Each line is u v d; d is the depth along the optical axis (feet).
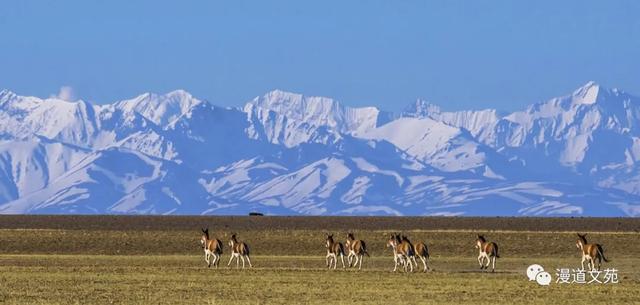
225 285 248.93
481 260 295.48
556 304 217.56
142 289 240.12
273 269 293.64
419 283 254.88
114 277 266.98
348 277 269.44
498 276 275.80
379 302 217.77
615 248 380.58
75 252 374.22
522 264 320.09
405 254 289.53
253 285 248.93
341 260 328.90
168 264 317.01
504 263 323.57
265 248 381.60
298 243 393.09
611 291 240.94
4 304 213.25
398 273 282.97
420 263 323.37
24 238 402.72
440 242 392.47
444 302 218.79
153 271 285.43
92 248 383.04
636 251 373.61
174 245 390.42
